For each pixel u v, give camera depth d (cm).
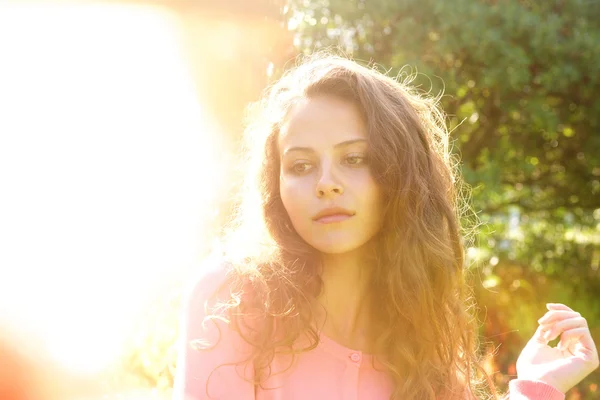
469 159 554
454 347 160
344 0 464
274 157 153
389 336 154
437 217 158
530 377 156
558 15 520
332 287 152
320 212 138
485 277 542
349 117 141
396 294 152
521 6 493
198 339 144
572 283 615
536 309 528
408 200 149
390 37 492
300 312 146
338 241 139
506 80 486
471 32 469
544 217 644
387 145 143
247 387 142
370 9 475
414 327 153
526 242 627
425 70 467
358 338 155
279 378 145
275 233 154
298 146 140
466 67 508
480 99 541
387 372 152
